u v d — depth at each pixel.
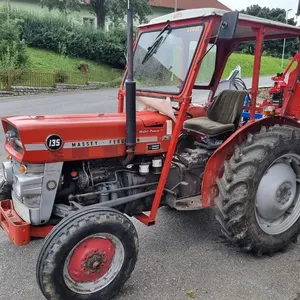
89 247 2.73
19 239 2.88
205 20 3.21
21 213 3.04
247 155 3.36
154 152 3.40
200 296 2.90
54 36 22.12
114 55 23.39
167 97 3.39
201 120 4.13
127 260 2.88
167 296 2.90
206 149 3.91
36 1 27.89
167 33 3.52
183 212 4.47
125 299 2.87
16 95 16.17
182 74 3.32
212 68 4.38
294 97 4.02
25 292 2.95
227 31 2.76
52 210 3.05
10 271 3.24
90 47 22.94
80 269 2.72
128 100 3.03
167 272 3.23
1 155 6.63
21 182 2.83
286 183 3.59
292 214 3.71
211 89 4.51
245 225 3.29
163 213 4.45
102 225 2.71
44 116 3.14
